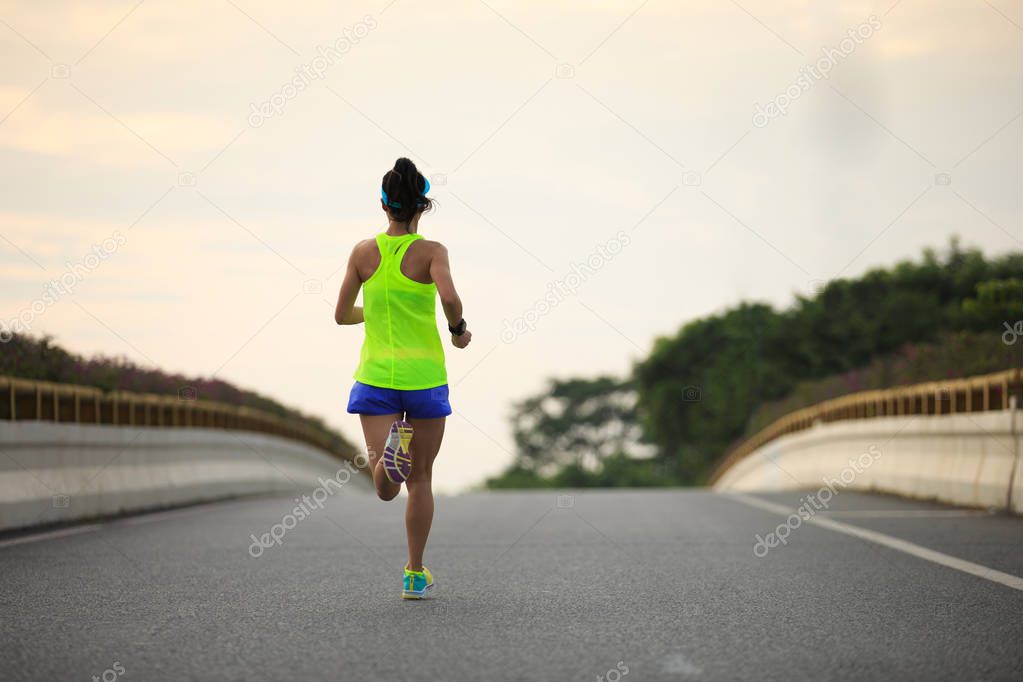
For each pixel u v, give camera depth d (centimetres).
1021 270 16788
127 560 3012
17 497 3816
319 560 3016
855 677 1630
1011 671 1664
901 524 3900
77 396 4503
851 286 17200
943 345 7162
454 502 5569
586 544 3375
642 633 1959
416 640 1898
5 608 2228
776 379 17612
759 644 1864
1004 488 4444
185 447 5703
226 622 2069
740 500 5525
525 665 1708
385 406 2275
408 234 2322
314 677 1633
